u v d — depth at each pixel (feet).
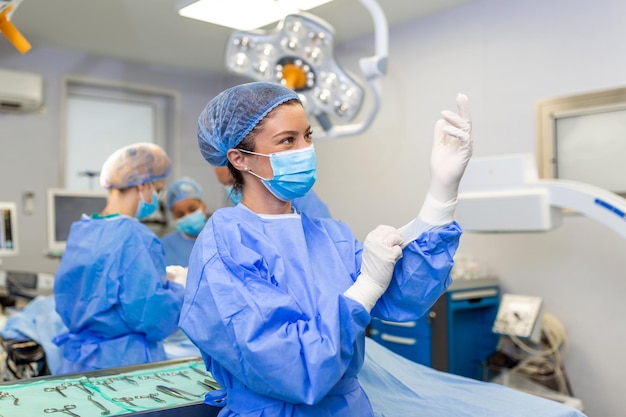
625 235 6.63
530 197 7.26
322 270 3.86
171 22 11.56
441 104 11.13
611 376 9.00
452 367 9.25
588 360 9.26
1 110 12.48
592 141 9.11
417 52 11.53
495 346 10.18
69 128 13.87
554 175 9.51
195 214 9.86
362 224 12.54
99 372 5.22
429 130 11.32
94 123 14.23
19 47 5.43
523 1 9.93
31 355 7.15
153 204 7.00
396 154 11.89
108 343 6.25
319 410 3.64
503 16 10.21
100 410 4.14
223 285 3.38
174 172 15.02
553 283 9.68
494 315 10.22
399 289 3.88
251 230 3.71
